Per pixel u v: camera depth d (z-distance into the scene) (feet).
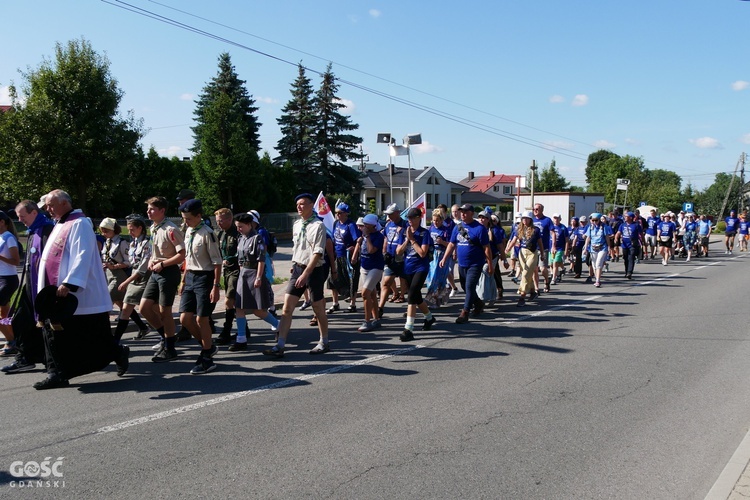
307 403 18.29
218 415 17.17
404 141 68.54
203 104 173.17
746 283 51.06
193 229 21.84
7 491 12.52
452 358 23.98
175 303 36.50
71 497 12.28
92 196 96.63
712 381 20.99
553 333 29.12
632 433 16.07
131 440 15.29
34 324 20.38
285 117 160.66
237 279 26.22
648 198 249.75
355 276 35.83
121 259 27.32
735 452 14.43
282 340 23.94
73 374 19.63
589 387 20.15
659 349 25.76
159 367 22.61
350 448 14.83
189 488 12.67
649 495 12.66
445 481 13.09
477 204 258.78
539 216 45.29
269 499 12.22
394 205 29.40
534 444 15.23
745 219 94.38
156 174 126.72
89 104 93.09
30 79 91.86
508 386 20.17
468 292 31.73
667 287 48.34
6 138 87.97
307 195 23.95
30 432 15.83
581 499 12.40
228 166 120.47
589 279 53.78
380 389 19.74
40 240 20.43
